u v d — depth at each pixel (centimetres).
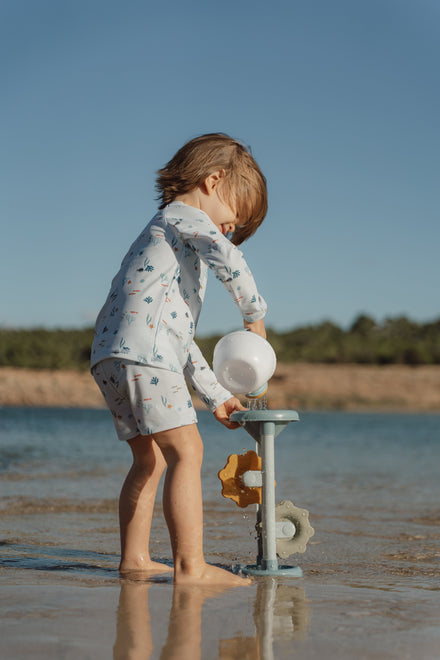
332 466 692
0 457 679
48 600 147
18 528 287
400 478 571
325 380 3375
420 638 125
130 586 169
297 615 141
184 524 185
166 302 201
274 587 174
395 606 152
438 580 196
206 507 368
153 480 212
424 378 3466
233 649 116
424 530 307
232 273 203
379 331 6119
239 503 206
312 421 2130
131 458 700
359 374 3500
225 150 225
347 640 123
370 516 351
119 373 196
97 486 451
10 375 2956
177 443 192
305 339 4244
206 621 133
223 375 206
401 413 2848
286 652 116
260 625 132
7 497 385
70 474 527
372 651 117
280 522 205
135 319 197
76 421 1636
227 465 206
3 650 111
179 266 208
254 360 201
